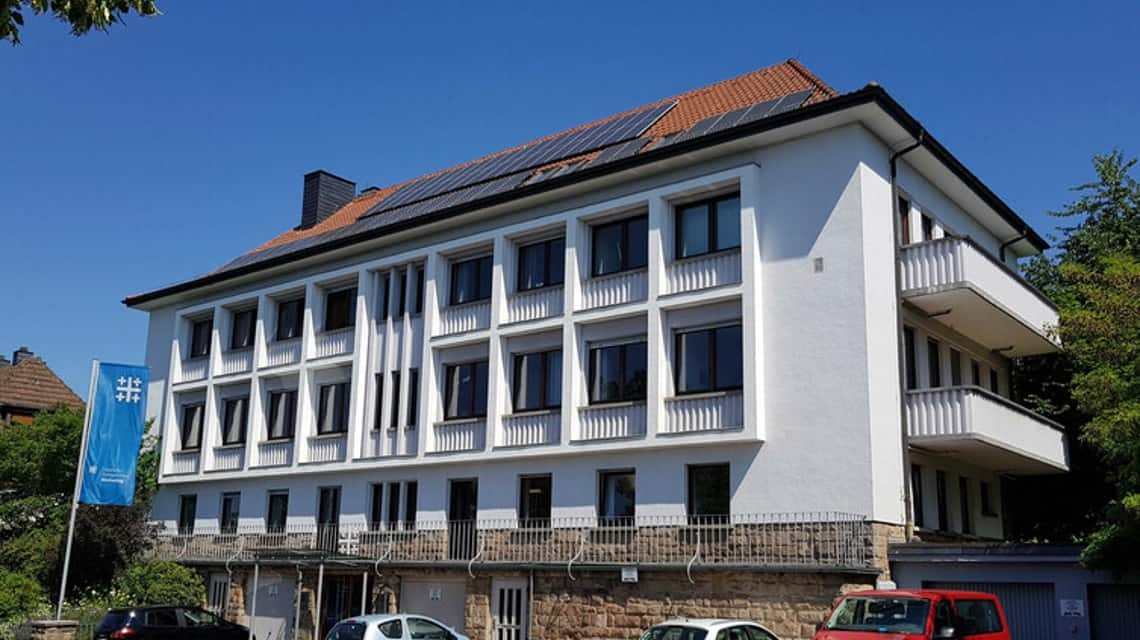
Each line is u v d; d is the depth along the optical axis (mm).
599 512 24172
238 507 33344
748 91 27125
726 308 22938
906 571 20094
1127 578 17625
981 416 21234
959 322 24422
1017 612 18969
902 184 23594
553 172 27875
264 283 34281
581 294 25281
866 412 20531
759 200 22922
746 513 21703
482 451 26250
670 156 23719
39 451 35469
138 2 9008
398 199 34344
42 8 8711
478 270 28359
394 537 28031
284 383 32969
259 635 30297
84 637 26578
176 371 36594
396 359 29562
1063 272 19344
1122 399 16625
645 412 23438
